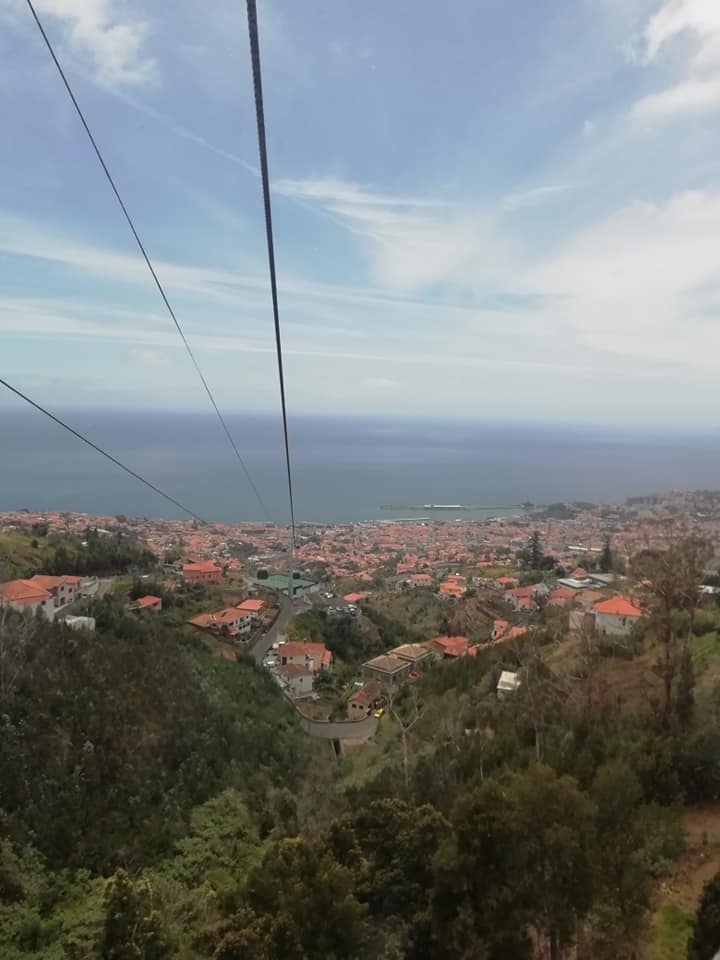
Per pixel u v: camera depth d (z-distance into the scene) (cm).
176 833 1875
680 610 2755
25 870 1551
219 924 1188
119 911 1159
